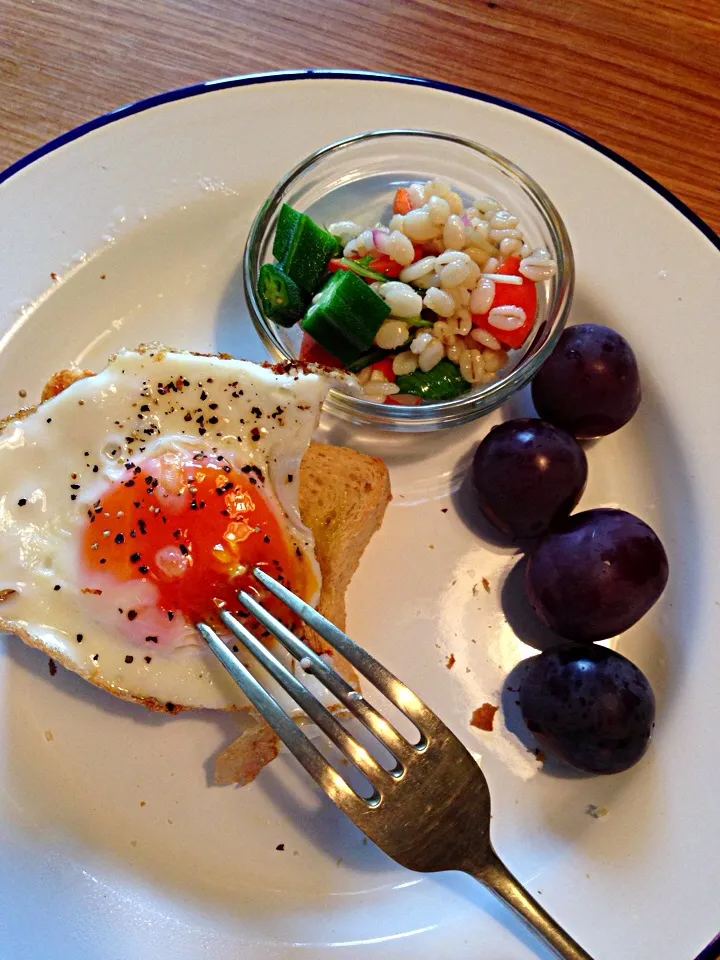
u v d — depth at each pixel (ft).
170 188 0.71
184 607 0.57
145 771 0.60
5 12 0.78
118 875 0.57
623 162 0.72
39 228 0.68
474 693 0.63
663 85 0.81
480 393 0.63
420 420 0.64
